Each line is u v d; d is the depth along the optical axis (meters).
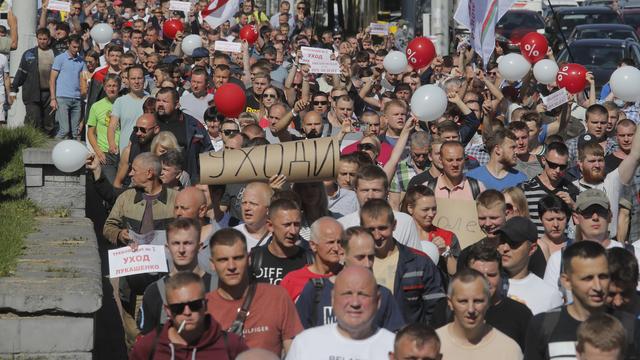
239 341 11.61
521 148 21.12
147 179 16.88
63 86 29.77
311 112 20.36
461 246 17.02
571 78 26.94
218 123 22.80
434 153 18.23
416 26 53.16
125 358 18.12
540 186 18.64
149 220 16.84
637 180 19.69
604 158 19.48
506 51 37.25
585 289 11.56
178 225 13.41
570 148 23.47
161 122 21.23
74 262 17.16
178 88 27.97
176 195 16.52
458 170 17.67
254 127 19.59
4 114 29.92
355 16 66.88
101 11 45.72
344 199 17.23
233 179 15.80
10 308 14.68
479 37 31.42
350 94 27.98
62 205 23.06
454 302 11.48
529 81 28.70
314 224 13.14
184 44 33.22
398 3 69.31
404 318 13.32
